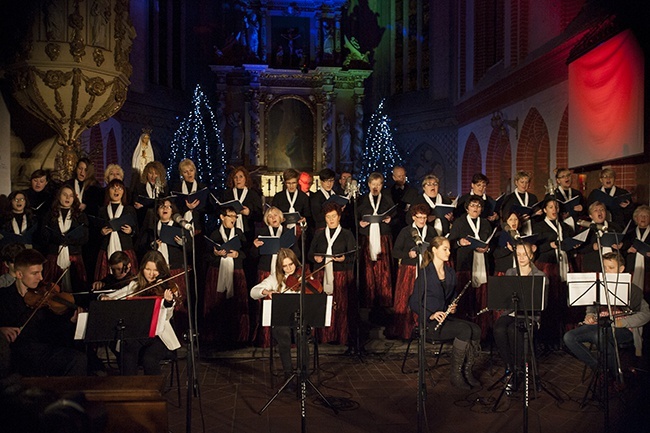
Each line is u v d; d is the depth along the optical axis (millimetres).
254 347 8477
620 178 10617
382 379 7270
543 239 8516
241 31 21078
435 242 7105
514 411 6160
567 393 6715
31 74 9195
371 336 8805
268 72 21234
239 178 9125
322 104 21609
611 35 10406
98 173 17219
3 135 9750
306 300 5883
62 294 6098
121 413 4125
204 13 22141
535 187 15336
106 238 8102
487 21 18297
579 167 11727
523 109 15234
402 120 22422
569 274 6527
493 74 17422
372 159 22406
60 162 9672
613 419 5914
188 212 8555
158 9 20688
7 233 7719
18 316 5844
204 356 8219
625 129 9953
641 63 9461
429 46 21391
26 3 9195
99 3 9500
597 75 10898
